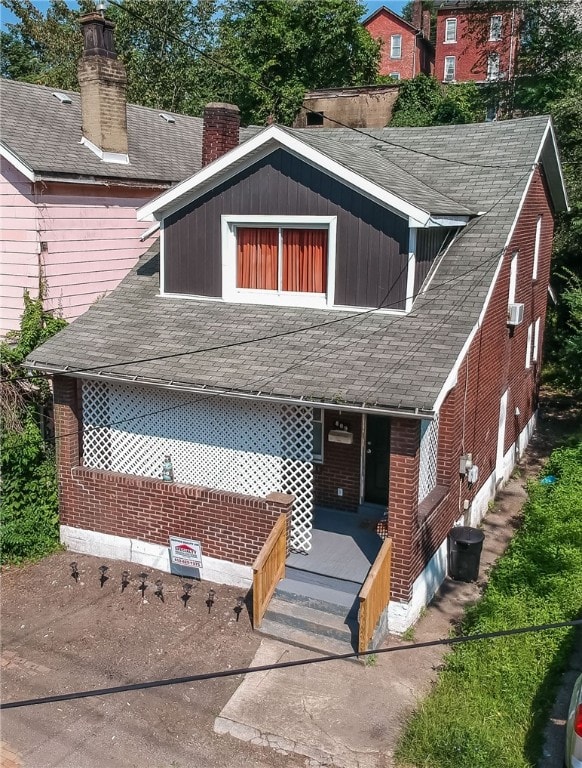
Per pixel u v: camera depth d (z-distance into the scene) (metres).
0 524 12.49
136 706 8.88
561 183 17.61
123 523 12.32
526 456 18.44
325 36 36.12
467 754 7.89
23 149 14.84
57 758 8.05
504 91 32.44
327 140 13.14
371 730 8.47
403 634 10.33
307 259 12.46
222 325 12.37
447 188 13.84
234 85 36.31
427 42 58.19
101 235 16.56
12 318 15.48
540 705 8.80
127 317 13.23
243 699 8.98
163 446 12.17
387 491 12.65
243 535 11.30
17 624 10.61
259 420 11.33
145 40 35.81
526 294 16.73
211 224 12.98
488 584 11.70
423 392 9.62
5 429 12.64
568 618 10.30
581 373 21.33
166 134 20.84
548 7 30.30
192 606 11.04
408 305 11.52
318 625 10.02
